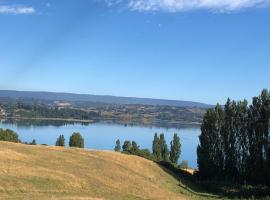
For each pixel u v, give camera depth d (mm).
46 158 58625
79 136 123062
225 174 78688
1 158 50406
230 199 64125
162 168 77062
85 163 61219
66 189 44688
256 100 76812
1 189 38906
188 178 77812
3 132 113000
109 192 48750
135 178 60938
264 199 63969
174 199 54469
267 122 74625
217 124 80062
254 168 74625
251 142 75625
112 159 69938
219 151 79500
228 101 79938
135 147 110500
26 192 39969
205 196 65000
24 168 48000
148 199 50469
